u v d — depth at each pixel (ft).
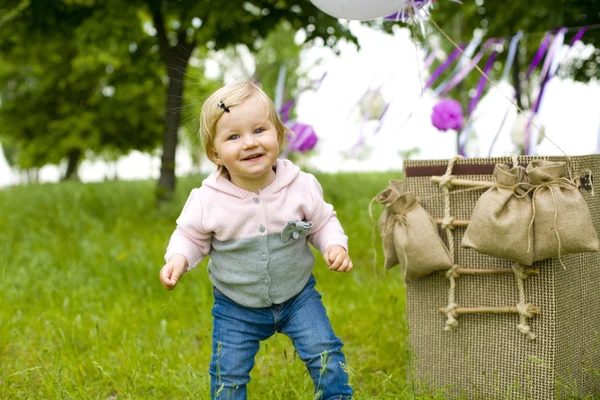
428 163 8.20
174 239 7.14
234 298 7.21
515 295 7.60
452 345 8.14
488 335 7.84
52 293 13.65
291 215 7.10
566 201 6.82
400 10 8.53
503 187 7.15
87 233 20.01
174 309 11.43
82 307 12.64
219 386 7.20
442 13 26.84
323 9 8.71
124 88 30.14
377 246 17.90
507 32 24.22
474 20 27.50
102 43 23.15
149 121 44.93
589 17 21.48
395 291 13.16
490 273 7.67
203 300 12.91
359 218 20.83
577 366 7.83
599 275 8.43
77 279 14.71
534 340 7.46
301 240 7.23
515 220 6.93
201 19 21.72
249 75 8.61
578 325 7.87
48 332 11.13
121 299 13.23
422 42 11.37
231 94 6.83
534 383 7.46
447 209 7.97
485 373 7.85
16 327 11.43
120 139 47.98
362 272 15.72
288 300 7.27
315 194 7.36
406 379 8.63
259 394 8.52
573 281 7.74
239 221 6.98
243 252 7.06
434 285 8.25
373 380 8.68
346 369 6.83
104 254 17.12
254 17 22.54
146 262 15.75
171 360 9.74
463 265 7.93
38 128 47.96
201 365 9.84
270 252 7.03
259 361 10.07
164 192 25.23
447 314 7.97
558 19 21.34
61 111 47.11
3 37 26.30
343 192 26.63
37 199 27.02
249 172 6.81
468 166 7.86
